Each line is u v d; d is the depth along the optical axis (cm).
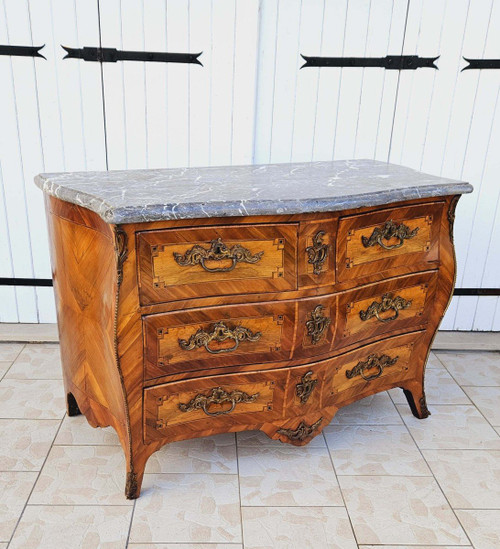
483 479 206
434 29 271
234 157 286
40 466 204
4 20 256
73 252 184
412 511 190
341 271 191
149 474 203
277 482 202
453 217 210
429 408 250
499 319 321
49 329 300
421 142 291
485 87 281
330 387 208
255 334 187
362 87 279
